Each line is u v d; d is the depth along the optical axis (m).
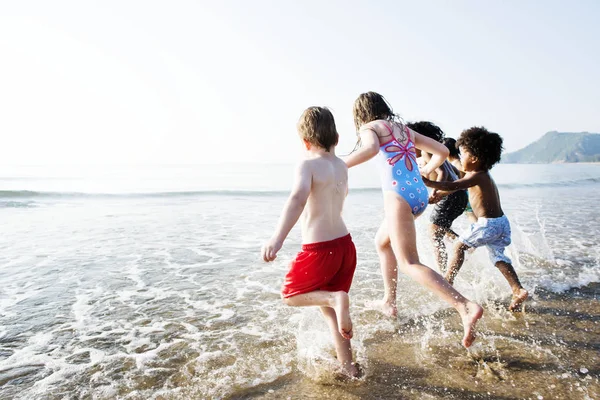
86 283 4.62
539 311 3.78
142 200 13.27
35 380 2.58
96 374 2.65
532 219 9.38
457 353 2.95
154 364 2.79
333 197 2.62
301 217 2.64
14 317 3.62
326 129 2.69
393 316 3.61
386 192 3.22
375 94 3.51
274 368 2.72
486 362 2.81
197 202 12.79
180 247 6.48
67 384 2.54
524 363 2.78
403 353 2.95
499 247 4.05
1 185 18.02
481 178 4.04
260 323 3.52
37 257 5.75
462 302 2.76
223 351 2.98
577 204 12.70
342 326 2.29
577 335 3.25
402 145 3.31
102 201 12.90
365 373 2.66
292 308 3.90
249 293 4.34
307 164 2.58
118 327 3.43
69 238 7.09
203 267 5.34
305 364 2.79
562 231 7.83
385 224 3.67
